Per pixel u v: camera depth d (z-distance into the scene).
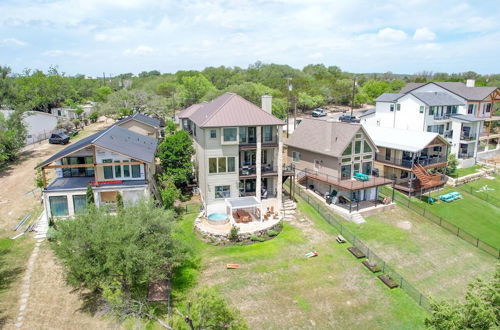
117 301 18.62
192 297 23.27
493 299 17.20
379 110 59.66
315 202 37.41
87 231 20.91
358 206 38.34
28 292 23.25
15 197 37.72
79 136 64.56
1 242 29.02
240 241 30.56
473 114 58.88
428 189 46.22
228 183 35.12
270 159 38.31
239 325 16.84
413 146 43.25
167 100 93.75
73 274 21.30
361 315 22.77
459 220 38.56
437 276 28.02
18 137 50.25
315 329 21.47
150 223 22.34
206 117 34.69
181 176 37.94
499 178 51.72
